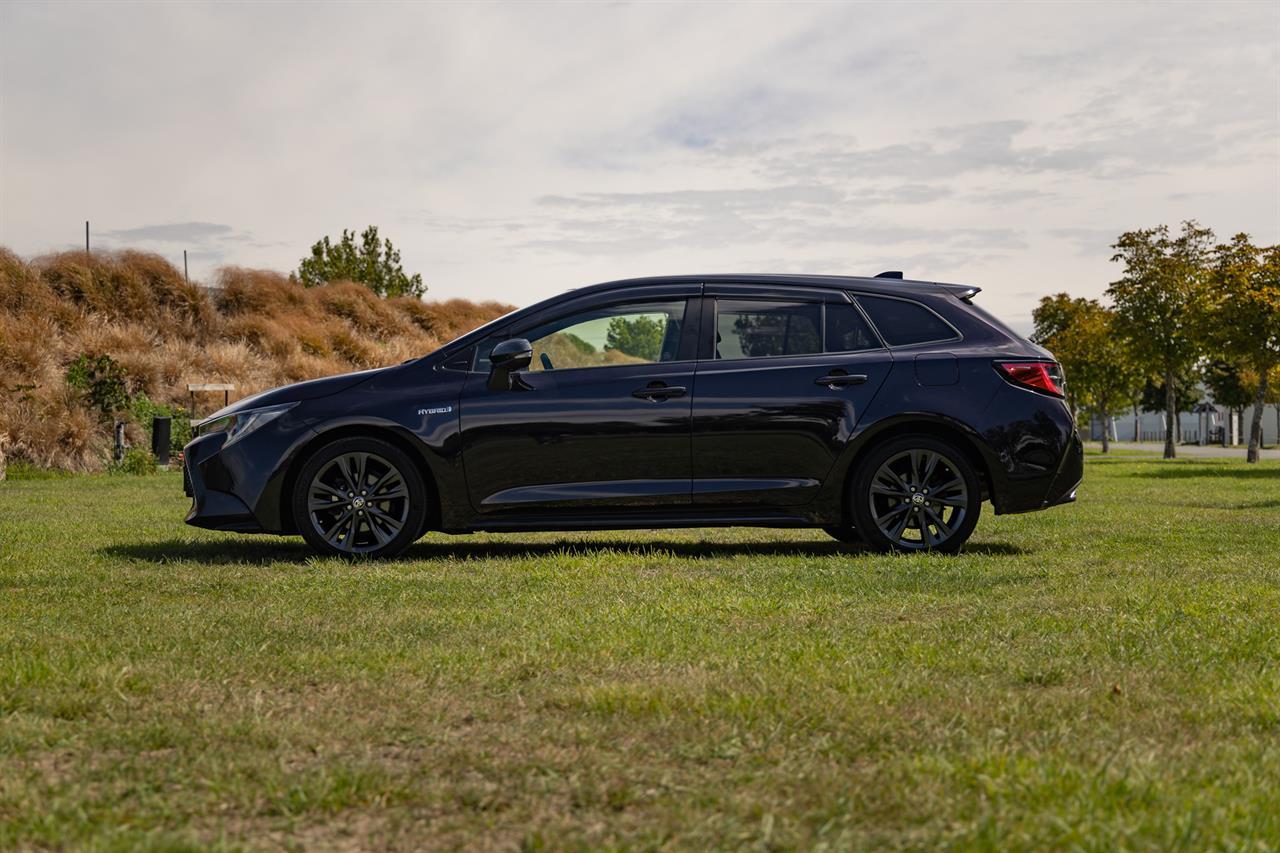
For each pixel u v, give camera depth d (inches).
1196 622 182.2
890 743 114.7
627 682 139.9
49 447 772.6
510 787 102.7
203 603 205.9
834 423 282.5
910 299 293.7
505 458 280.2
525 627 178.9
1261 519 403.9
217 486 283.3
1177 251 1424.7
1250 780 101.7
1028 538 330.3
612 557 270.7
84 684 138.2
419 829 93.3
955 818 93.0
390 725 122.8
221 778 104.4
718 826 91.9
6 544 307.1
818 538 343.9
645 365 285.9
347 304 1262.3
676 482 281.9
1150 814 92.7
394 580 233.3
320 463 279.6
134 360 900.0
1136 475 889.5
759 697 130.6
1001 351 289.7
